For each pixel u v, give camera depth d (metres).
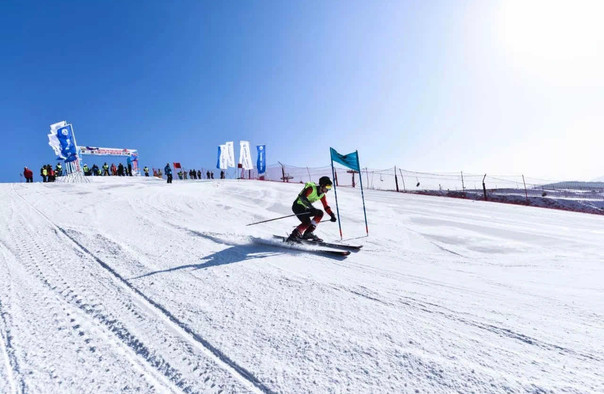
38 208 7.67
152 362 1.85
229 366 1.80
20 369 1.76
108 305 2.61
